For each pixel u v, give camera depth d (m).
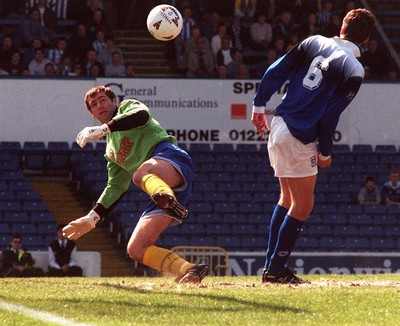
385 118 48.28
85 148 45.50
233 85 47.25
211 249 36.84
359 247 41.97
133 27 53.69
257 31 50.12
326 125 15.20
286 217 15.69
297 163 15.36
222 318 11.45
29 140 45.94
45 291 13.82
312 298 13.03
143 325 10.84
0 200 42.00
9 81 45.84
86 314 11.62
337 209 43.81
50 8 49.31
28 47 47.75
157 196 13.81
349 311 12.11
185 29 49.47
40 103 46.00
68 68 47.09
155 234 15.10
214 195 43.81
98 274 34.91
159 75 49.25
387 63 49.72
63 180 45.81
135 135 15.15
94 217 15.66
